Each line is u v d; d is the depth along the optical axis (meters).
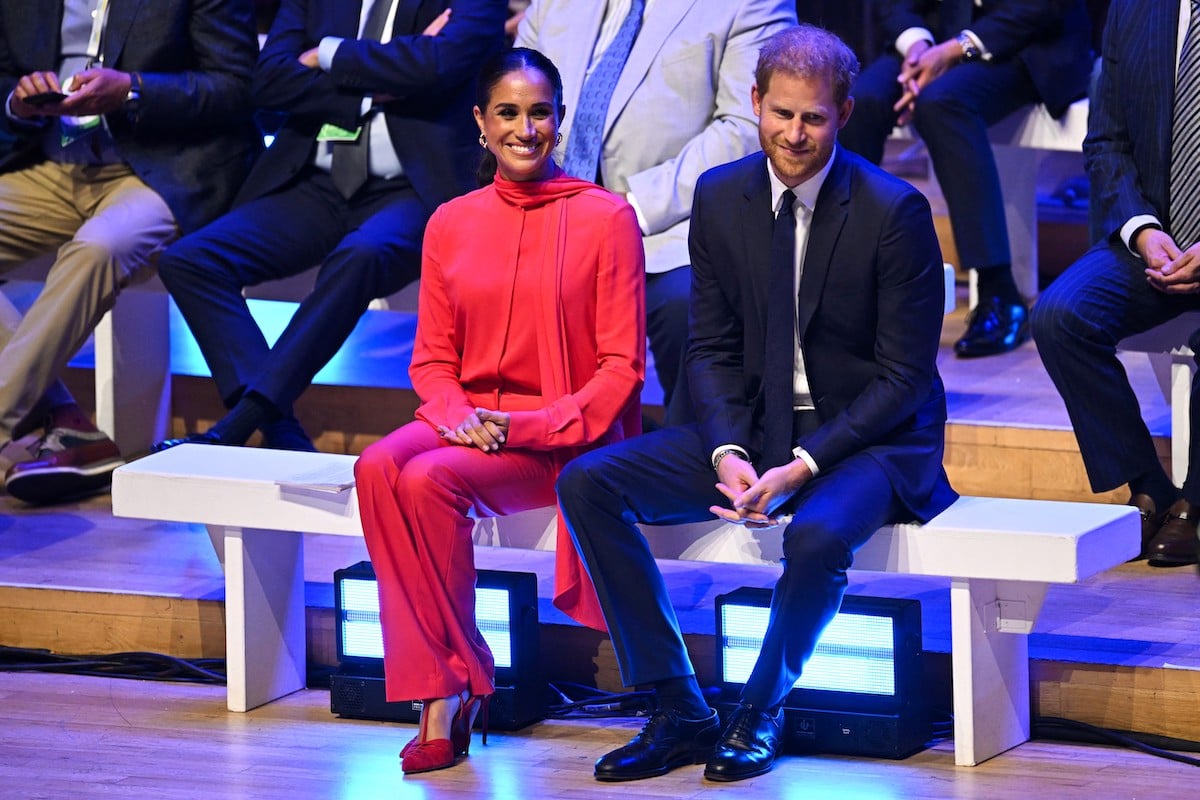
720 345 11.93
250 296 16.70
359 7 16.09
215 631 13.55
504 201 12.16
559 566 11.91
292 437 15.30
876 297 11.34
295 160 16.09
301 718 12.55
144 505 12.59
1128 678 11.66
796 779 11.09
